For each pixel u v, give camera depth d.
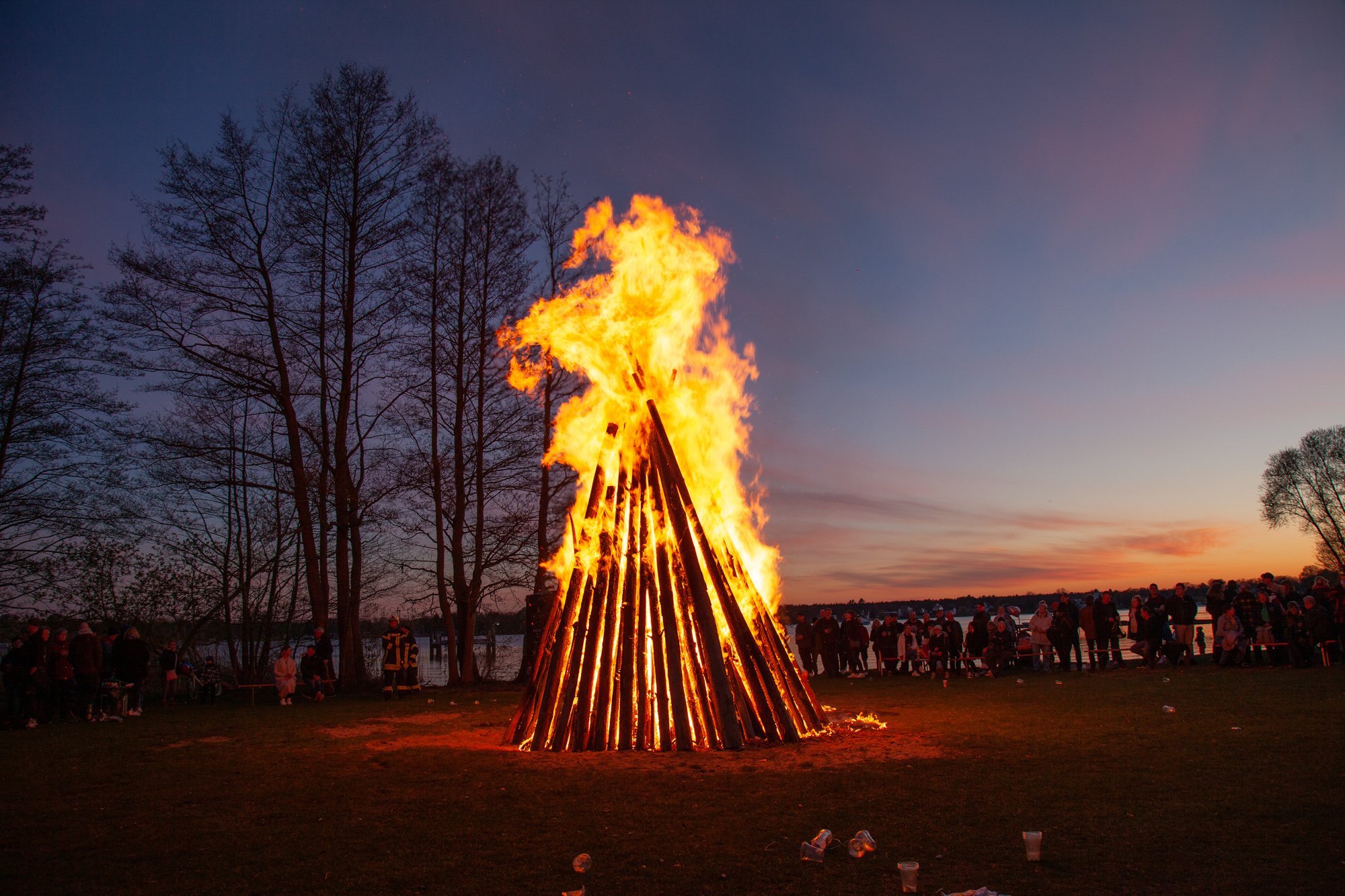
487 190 24.48
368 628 28.03
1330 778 6.77
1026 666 20.09
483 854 5.48
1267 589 16.69
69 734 12.13
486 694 19.53
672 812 6.46
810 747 9.29
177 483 22.23
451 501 23.66
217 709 16.73
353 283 23.72
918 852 5.25
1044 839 5.45
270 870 5.21
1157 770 7.39
